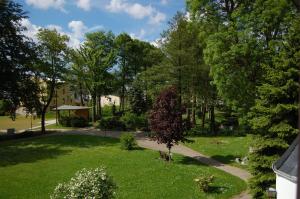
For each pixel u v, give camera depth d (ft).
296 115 64.13
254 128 66.80
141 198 72.54
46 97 185.68
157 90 158.71
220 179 86.17
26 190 78.07
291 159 46.85
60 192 53.78
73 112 236.02
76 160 106.63
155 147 129.29
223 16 110.63
